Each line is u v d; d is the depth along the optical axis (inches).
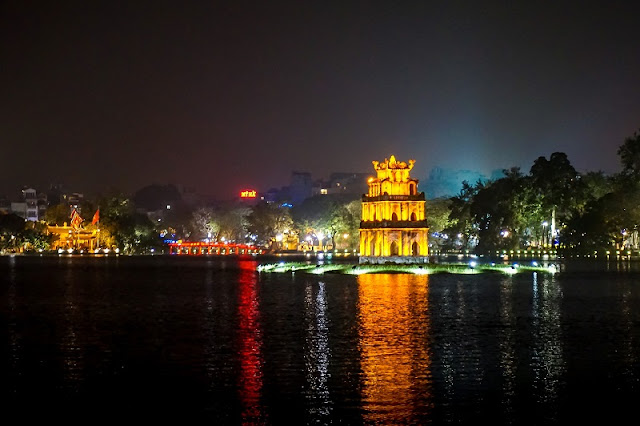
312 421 1672.0
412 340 2581.2
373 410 1739.7
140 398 1844.2
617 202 7332.7
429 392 1875.0
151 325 3036.4
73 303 4023.1
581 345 2464.3
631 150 7303.2
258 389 1916.8
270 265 7406.5
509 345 2469.2
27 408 1771.7
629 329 2822.3
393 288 4719.5
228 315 3371.1
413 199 6707.7
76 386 1956.2
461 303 3754.9
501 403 1784.0
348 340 2588.6
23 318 3304.6
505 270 6166.3
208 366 2171.5
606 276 5748.0
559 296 4119.1
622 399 1808.6
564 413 1711.4
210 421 1678.2
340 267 6387.8
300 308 3612.2
